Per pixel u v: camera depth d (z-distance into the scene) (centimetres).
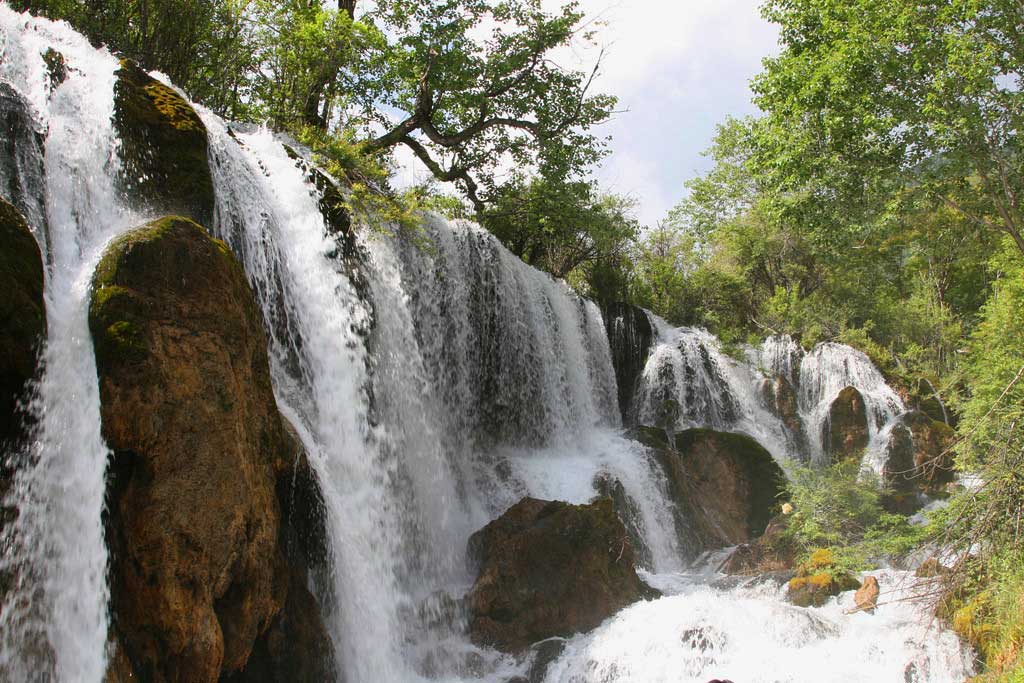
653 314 2712
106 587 793
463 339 1797
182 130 1142
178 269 889
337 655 1045
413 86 2447
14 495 751
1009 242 2123
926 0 2014
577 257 2791
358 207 1502
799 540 1588
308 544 1045
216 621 816
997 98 1989
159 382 832
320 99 2123
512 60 2516
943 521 1216
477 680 1167
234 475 864
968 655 1045
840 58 2102
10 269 767
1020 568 1038
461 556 1476
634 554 1697
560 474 1770
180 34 1631
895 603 1252
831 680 1075
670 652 1157
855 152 2259
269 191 1330
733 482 2014
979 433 1220
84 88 1087
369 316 1383
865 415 2308
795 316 2909
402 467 1398
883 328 2948
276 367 1198
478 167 2705
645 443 2014
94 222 1017
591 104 2662
